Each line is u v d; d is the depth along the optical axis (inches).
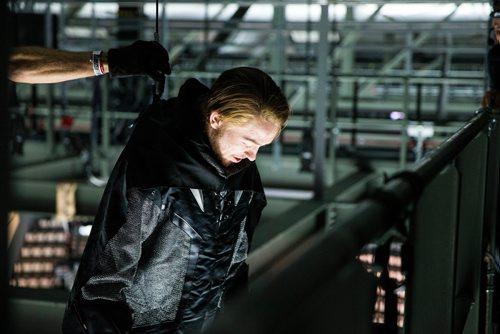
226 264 56.6
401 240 41.9
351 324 32.4
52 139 273.3
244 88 50.1
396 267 51.1
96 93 259.4
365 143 331.3
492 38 117.9
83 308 52.6
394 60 334.6
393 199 33.8
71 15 314.3
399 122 237.5
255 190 57.2
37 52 55.3
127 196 51.6
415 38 379.9
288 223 173.8
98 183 253.4
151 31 308.3
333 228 28.0
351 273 31.1
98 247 52.2
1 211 27.4
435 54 390.0
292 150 302.7
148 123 53.2
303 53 370.6
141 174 51.1
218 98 50.4
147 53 56.3
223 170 53.0
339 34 315.9
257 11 341.4
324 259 24.9
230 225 55.7
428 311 63.2
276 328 20.7
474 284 91.7
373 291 39.2
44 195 228.1
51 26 270.2
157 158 51.6
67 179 270.1
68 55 55.4
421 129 241.8
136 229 52.0
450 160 52.4
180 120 52.2
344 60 335.0
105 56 56.0
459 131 64.6
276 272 23.4
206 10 286.0
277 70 263.1
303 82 295.6
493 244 103.2
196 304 55.7
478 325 92.4
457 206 63.2
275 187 268.7
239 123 50.1
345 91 336.5
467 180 90.0
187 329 56.2
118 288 52.6
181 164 51.9
